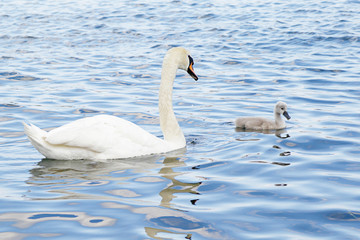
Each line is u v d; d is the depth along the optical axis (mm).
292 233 6082
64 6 38219
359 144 10156
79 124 9195
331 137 10789
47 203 6984
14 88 16375
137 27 28969
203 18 31703
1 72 18734
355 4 34688
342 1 36312
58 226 6227
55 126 12156
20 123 12281
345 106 13828
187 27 28828
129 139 9531
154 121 12773
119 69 19406
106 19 31859
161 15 33062
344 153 9578
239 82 17359
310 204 7016
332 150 9828
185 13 33625
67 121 12594
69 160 9227
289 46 23312
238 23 29672
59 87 16531
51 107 13930
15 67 19656
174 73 10625
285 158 9352
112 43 24906
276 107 12164
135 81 17562
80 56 21922
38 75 18375
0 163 9078
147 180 8094
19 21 31547
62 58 21531
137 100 14906
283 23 28969
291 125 12195
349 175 8289
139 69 19469
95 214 6594
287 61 20406
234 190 7609
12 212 6652
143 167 8875
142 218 6477
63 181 8016
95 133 9188
